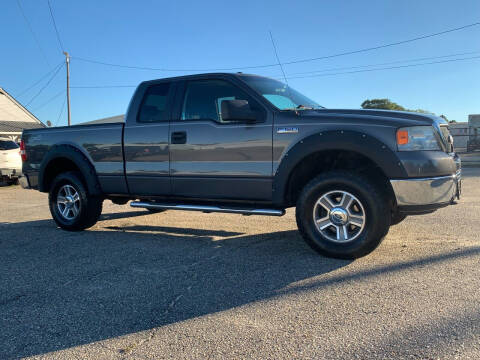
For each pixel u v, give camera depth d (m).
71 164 6.13
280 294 3.24
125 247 4.92
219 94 4.78
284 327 2.68
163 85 5.21
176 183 4.98
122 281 3.68
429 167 3.76
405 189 3.75
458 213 6.43
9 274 3.99
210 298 3.21
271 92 4.71
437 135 3.94
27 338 2.66
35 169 6.20
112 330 2.73
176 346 2.49
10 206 8.96
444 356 2.26
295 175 4.36
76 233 5.83
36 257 4.57
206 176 4.73
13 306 3.19
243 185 4.52
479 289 3.18
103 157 5.52
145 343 2.54
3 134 26.69
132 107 5.36
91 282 3.68
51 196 6.06
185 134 4.84
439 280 3.40
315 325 2.69
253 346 2.45
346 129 3.93
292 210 7.31
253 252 4.50
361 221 3.91
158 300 3.21
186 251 4.65
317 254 4.32
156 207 5.14
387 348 2.37
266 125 4.35
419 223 5.72
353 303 3.01
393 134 3.79
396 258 4.05
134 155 5.24
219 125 4.63
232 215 6.98
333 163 4.36
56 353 2.46
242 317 2.85
